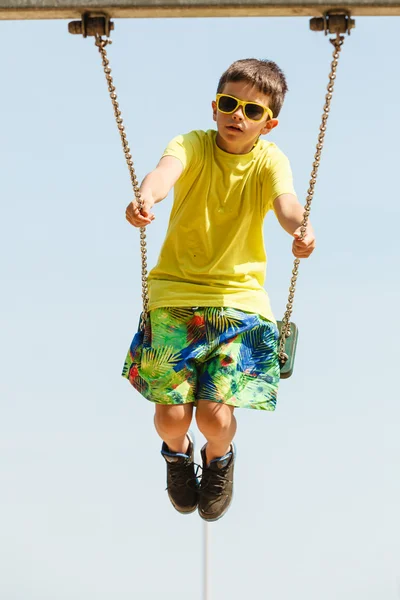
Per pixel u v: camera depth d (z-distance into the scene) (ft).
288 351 37.32
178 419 34.94
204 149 35.60
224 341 34.83
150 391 35.06
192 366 34.91
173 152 34.55
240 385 34.83
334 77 29.84
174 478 37.35
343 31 28.30
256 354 35.42
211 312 34.81
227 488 37.11
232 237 35.29
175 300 34.91
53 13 28.07
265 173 35.37
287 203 34.06
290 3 27.48
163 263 35.83
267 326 35.55
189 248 35.45
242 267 35.42
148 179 32.96
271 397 35.14
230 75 35.04
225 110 34.81
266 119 35.32
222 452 36.32
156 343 35.06
